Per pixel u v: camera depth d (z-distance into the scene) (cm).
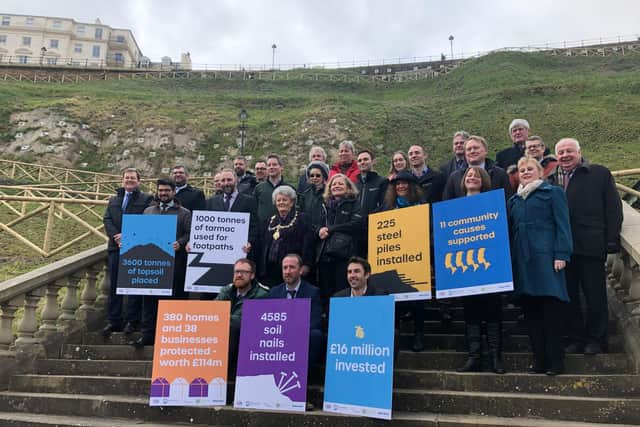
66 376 614
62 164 2966
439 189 714
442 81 5191
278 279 669
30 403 578
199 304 546
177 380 527
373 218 634
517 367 551
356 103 4241
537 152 714
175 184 734
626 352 538
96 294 780
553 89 3897
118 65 8000
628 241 559
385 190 698
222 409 514
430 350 617
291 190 669
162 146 3216
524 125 792
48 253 1138
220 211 698
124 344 701
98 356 671
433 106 4034
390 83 5531
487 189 579
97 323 755
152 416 532
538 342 518
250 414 505
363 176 720
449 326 666
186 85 5509
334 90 5359
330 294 641
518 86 4109
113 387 588
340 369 493
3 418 542
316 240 661
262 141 3284
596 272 548
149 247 676
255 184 878
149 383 578
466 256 549
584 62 5241
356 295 548
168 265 670
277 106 4234
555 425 437
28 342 666
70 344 699
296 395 499
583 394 483
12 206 1560
